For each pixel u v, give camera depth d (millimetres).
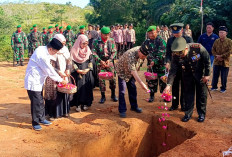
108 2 27609
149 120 5281
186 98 5008
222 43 6863
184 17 18828
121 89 5207
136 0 27234
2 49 16172
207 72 4688
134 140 5062
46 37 13617
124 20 27672
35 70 4371
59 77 4473
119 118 5238
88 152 4246
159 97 6734
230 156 3721
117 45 15828
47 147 3973
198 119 5016
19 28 13047
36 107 4535
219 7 18438
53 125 4852
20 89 7953
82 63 5402
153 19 25719
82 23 36406
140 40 23766
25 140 4184
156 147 5422
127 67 4895
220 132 4523
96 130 4641
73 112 5602
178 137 4902
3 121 5043
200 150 3889
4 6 41281
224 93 7055
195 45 4641
